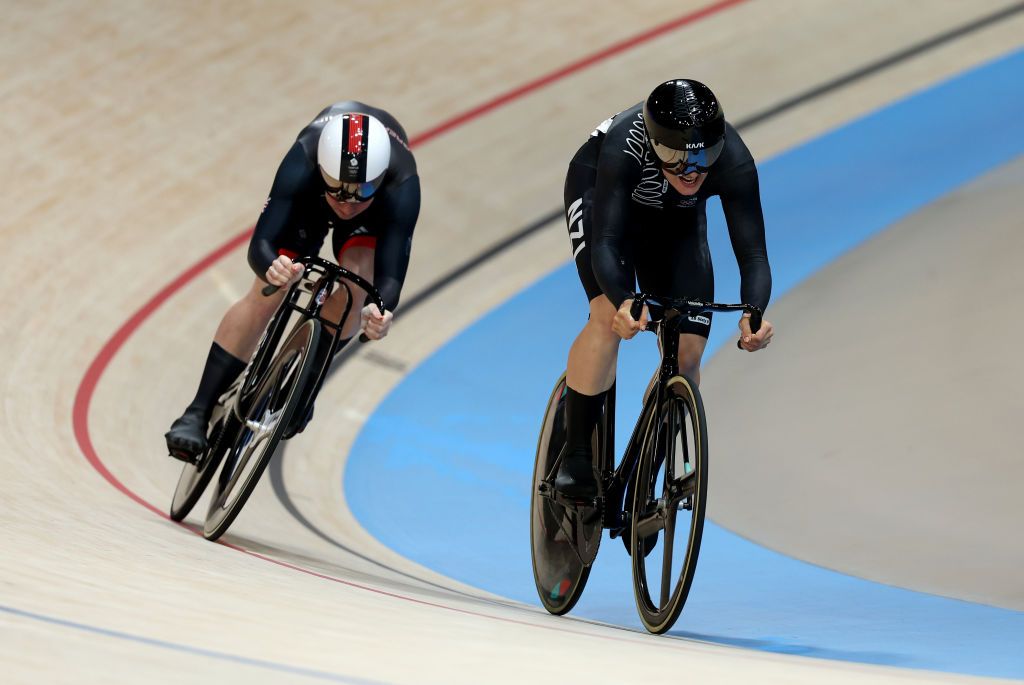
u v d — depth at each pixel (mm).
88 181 21594
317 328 10555
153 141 23406
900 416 16938
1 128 22266
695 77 29344
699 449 8180
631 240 9859
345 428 18125
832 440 16797
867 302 20688
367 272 11695
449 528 15258
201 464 11781
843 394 17984
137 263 20031
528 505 16266
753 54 30531
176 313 19188
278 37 28172
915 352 18609
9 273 18453
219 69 26375
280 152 24297
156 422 16531
